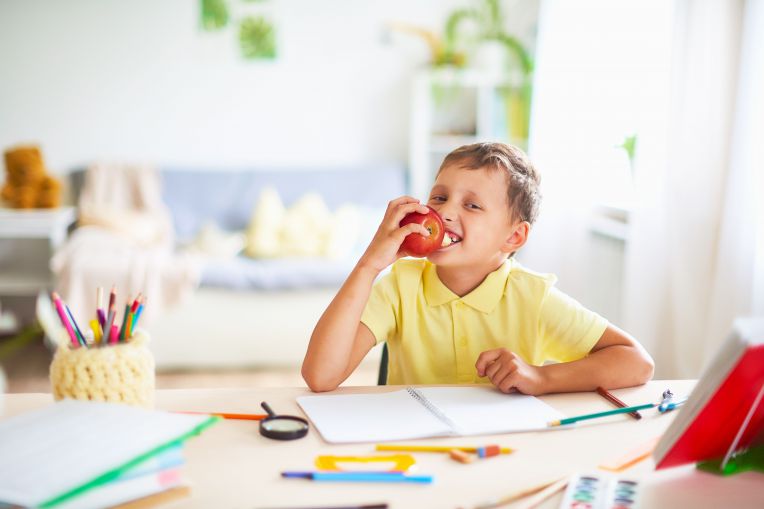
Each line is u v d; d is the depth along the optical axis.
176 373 3.38
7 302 4.04
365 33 4.34
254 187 4.12
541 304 1.24
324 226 3.84
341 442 0.91
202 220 4.06
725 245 2.28
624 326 2.80
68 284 3.29
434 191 1.24
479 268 1.25
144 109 4.25
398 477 0.81
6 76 4.13
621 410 1.02
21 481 0.66
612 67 3.22
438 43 4.34
